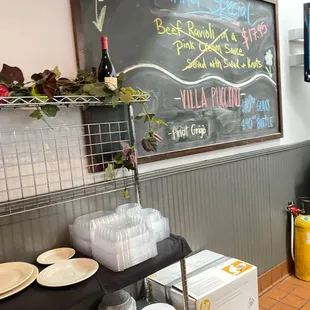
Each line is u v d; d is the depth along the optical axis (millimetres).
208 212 2164
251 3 2365
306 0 2863
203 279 1754
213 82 2148
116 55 1681
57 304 1091
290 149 2785
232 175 2312
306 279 2656
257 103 2463
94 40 1610
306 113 2965
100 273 1258
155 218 1528
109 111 1683
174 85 1933
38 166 1489
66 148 1564
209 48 2111
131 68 1737
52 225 1531
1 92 1174
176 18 1922
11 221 1416
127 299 1570
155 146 1666
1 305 1084
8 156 1407
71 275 1252
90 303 1583
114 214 1521
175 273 1829
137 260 1315
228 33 2223
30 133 1459
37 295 1139
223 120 2227
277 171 2674
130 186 1782
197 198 2098
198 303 1574
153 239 1372
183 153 1990
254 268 1851
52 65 1507
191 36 2006
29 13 1438
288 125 2785
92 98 1405
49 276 1247
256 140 2453
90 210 1647
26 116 1445
